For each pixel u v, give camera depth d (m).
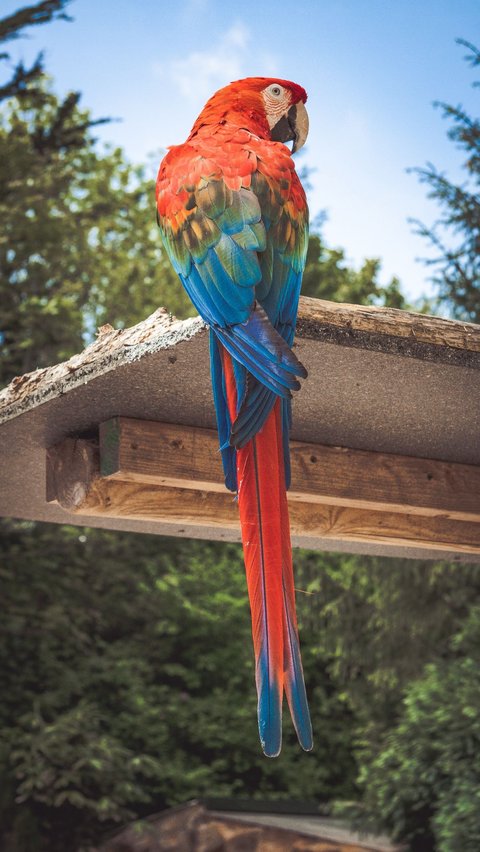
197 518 3.45
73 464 3.30
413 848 9.87
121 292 18.45
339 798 14.47
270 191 2.33
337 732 14.79
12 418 3.17
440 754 9.32
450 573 10.09
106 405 3.05
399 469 3.47
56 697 11.97
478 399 2.93
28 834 11.11
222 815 10.43
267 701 1.85
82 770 11.34
